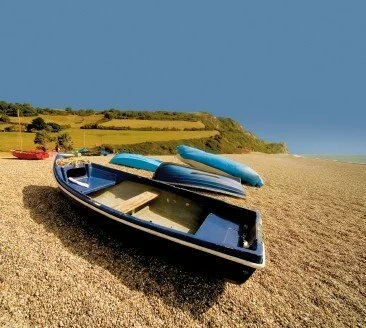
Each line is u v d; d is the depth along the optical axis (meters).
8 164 15.94
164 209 8.83
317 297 6.73
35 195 10.34
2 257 6.35
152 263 7.05
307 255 8.67
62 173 9.84
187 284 6.52
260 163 31.42
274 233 9.99
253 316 5.89
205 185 13.77
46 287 5.69
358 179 25.42
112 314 5.32
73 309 5.29
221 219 7.62
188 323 5.48
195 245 5.90
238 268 5.69
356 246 9.69
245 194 14.01
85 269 6.44
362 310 6.45
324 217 12.45
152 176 15.66
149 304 5.77
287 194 16.02
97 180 10.36
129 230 6.84
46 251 6.86
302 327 5.77
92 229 8.20
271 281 7.11
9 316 4.93
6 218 8.23
